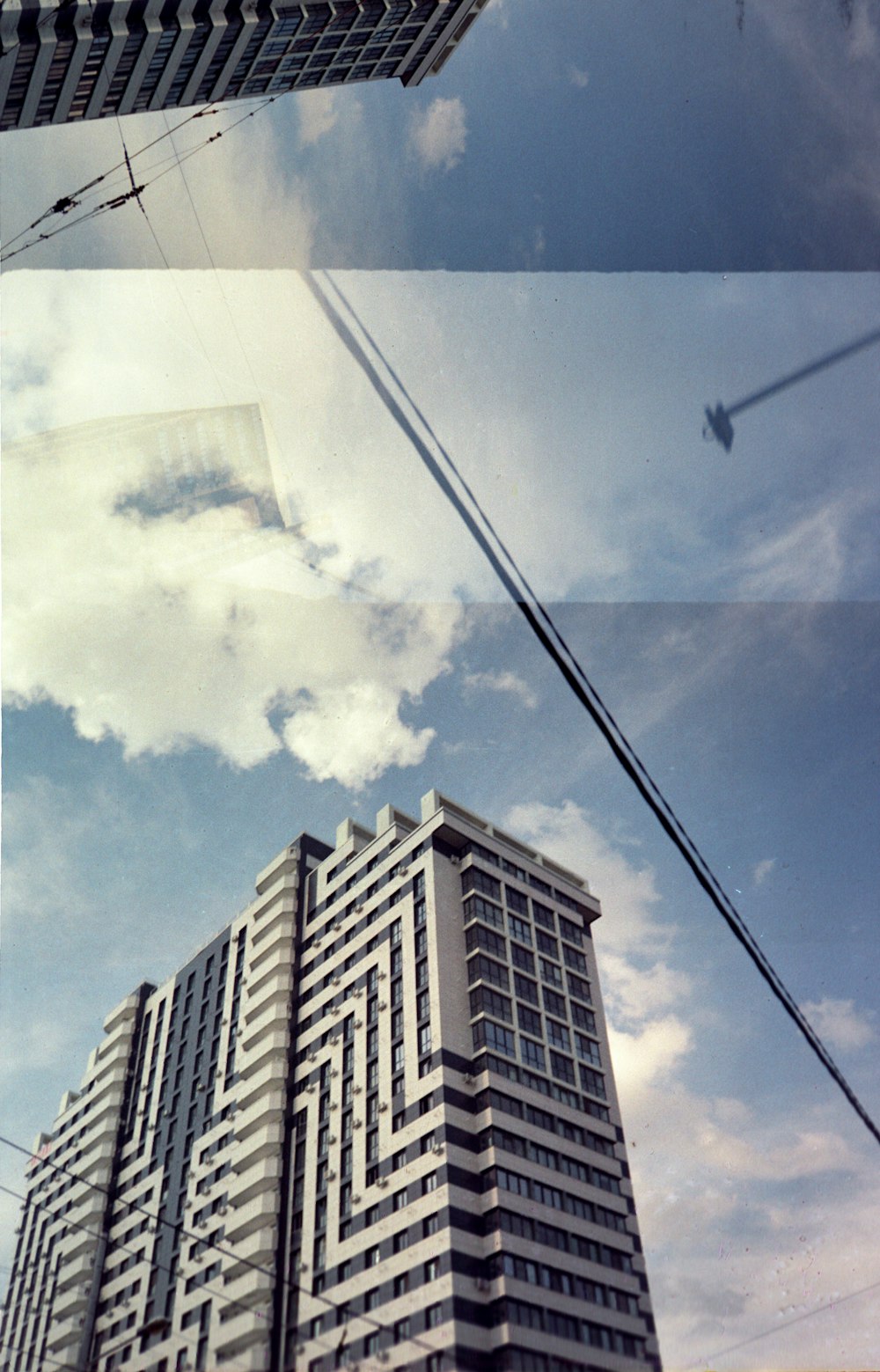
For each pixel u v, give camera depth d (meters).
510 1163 54.84
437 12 76.00
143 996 95.31
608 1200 58.03
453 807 74.69
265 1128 66.69
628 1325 52.72
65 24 56.72
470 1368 46.25
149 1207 73.94
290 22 68.25
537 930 70.75
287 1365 53.69
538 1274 50.84
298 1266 58.22
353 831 82.81
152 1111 81.81
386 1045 63.69
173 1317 62.84
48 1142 91.12
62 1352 67.81
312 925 79.06
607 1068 66.06
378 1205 56.19
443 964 63.97
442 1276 49.66
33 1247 82.31
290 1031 73.25
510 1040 61.44
